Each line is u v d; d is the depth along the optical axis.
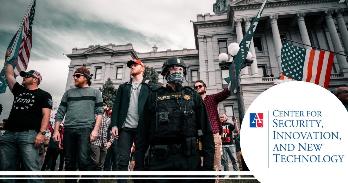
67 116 4.25
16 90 3.96
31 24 6.53
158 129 2.14
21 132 3.54
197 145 2.17
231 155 8.06
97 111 4.37
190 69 36.59
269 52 31.67
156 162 2.08
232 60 7.53
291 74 8.18
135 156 2.24
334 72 29.86
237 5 31.08
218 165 4.99
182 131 2.12
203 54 32.59
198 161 2.11
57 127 4.33
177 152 2.07
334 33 29.84
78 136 4.12
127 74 37.06
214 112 5.23
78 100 4.29
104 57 38.31
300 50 8.27
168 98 2.26
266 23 32.09
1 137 3.61
